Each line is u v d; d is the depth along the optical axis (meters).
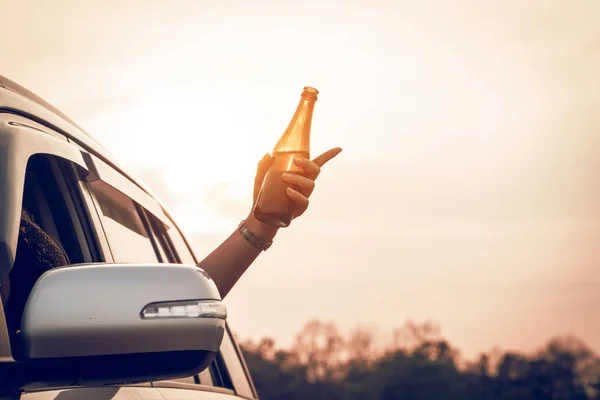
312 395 59.62
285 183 1.59
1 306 1.02
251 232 1.71
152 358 1.00
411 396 68.06
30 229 1.43
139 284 1.00
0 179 1.18
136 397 1.45
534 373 65.12
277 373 57.88
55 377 0.96
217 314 1.03
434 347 68.94
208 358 1.03
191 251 2.37
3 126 1.27
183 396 1.72
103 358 0.97
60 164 1.64
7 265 1.13
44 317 0.95
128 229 1.88
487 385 66.38
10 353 0.99
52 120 1.57
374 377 65.62
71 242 1.60
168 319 0.99
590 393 62.00
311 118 1.74
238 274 1.72
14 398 1.03
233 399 2.13
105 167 1.79
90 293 0.97
